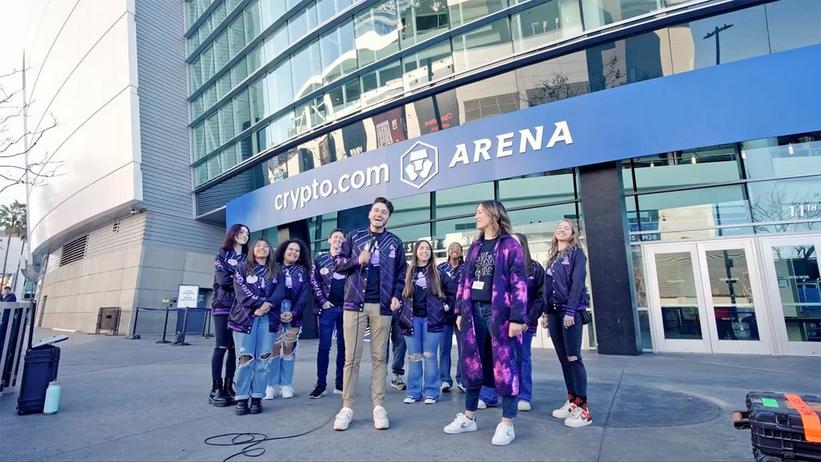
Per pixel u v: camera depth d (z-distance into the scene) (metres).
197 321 17.02
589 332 8.90
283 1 14.92
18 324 5.24
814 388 4.92
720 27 8.23
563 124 8.69
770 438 2.39
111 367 7.33
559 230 4.05
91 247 20.28
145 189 16.73
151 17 18.27
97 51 19.12
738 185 8.58
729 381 5.37
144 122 17.17
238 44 16.83
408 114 11.66
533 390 5.00
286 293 4.88
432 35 11.20
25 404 4.05
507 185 10.71
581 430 3.41
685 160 9.07
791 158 8.22
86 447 3.11
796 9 7.80
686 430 3.36
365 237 3.82
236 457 2.89
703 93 7.63
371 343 3.72
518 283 3.23
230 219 15.39
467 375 3.42
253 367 4.15
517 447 3.03
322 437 3.31
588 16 9.12
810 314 7.66
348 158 11.92
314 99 13.71
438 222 11.59
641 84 8.10
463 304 3.50
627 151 8.10
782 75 7.14
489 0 10.45
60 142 22.00
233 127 16.69
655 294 8.81
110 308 16.78
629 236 8.57
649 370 6.26
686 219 8.89
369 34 12.45
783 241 8.01
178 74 18.89
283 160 14.62
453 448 3.02
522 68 10.02
